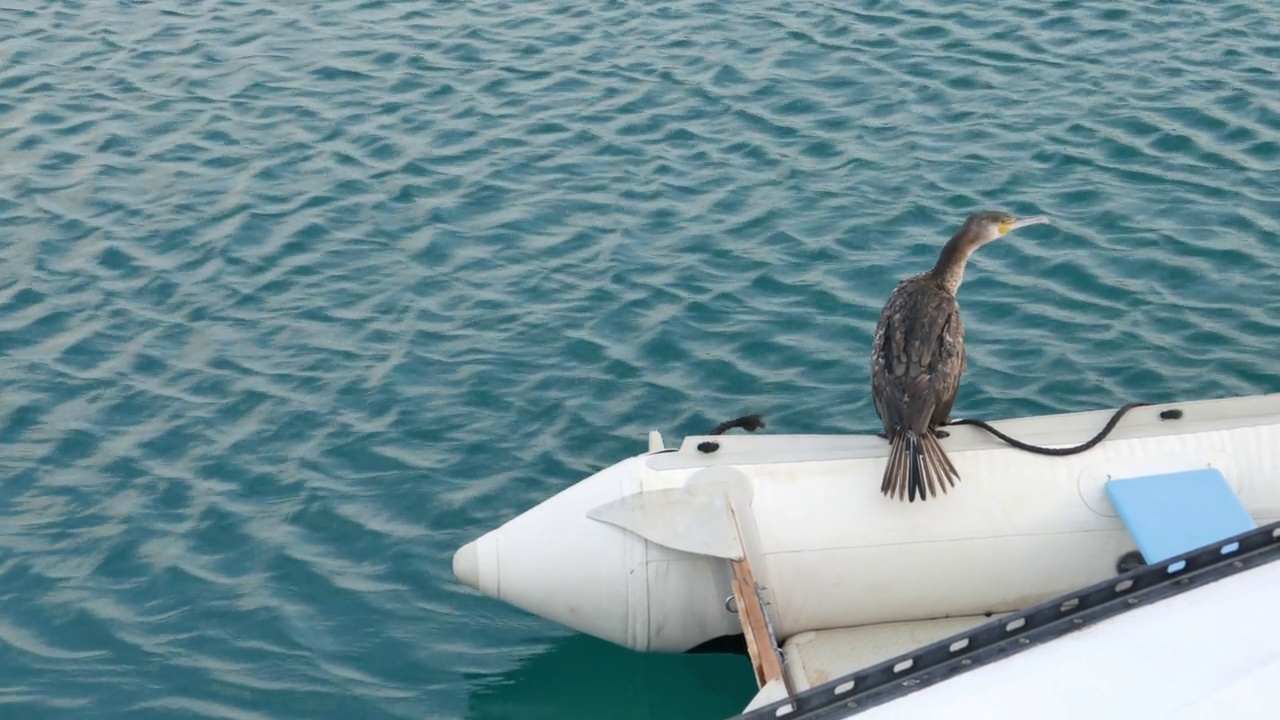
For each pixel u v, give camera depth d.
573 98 14.59
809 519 7.82
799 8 16.30
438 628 8.73
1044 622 5.53
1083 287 11.47
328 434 10.25
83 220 12.86
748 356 10.87
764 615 7.21
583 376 10.75
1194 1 16.00
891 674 5.46
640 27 16.05
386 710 8.16
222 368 10.95
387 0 17.08
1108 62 14.77
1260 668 5.16
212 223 12.75
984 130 13.66
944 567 7.84
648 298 11.56
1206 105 13.82
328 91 14.93
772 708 5.39
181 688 8.28
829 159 13.32
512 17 16.47
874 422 10.16
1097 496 7.82
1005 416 10.15
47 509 9.61
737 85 14.67
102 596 8.92
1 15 16.97
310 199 13.07
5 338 11.34
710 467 7.94
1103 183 12.73
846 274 11.73
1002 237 12.12
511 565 8.12
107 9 17.12
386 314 11.52
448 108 14.51
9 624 8.72
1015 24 15.66
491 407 10.48
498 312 11.48
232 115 14.52
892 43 15.37
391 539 9.34
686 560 7.92
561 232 12.46
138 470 9.95
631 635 8.09
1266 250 11.76
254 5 17.11
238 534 9.38
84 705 8.17
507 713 8.15
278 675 8.38
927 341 7.43
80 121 14.49
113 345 11.25
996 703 5.26
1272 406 8.14
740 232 12.33
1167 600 5.52
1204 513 7.53
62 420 10.45
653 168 13.32
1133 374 10.51
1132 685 5.21
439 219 12.71
